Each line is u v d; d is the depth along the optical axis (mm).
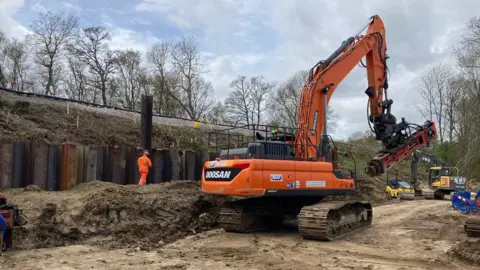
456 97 49875
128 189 13375
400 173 42469
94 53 51438
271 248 9906
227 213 12156
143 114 19531
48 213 10883
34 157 15992
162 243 10500
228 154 11805
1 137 16953
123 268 7820
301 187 11195
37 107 23656
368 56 13992
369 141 47156
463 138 45375
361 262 8508
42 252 9000
